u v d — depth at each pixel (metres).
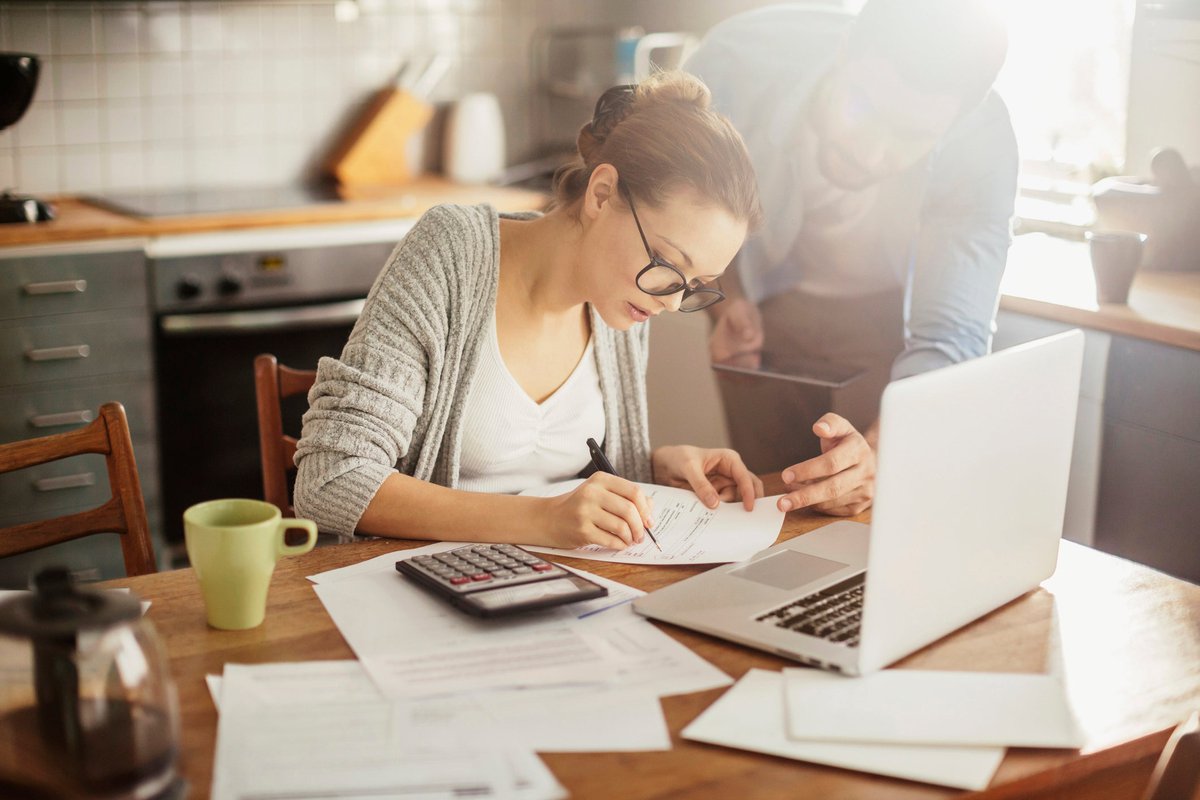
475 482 1.56
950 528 1.05
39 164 3.28
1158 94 2.57
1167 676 1.04
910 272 2.05
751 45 2.15
